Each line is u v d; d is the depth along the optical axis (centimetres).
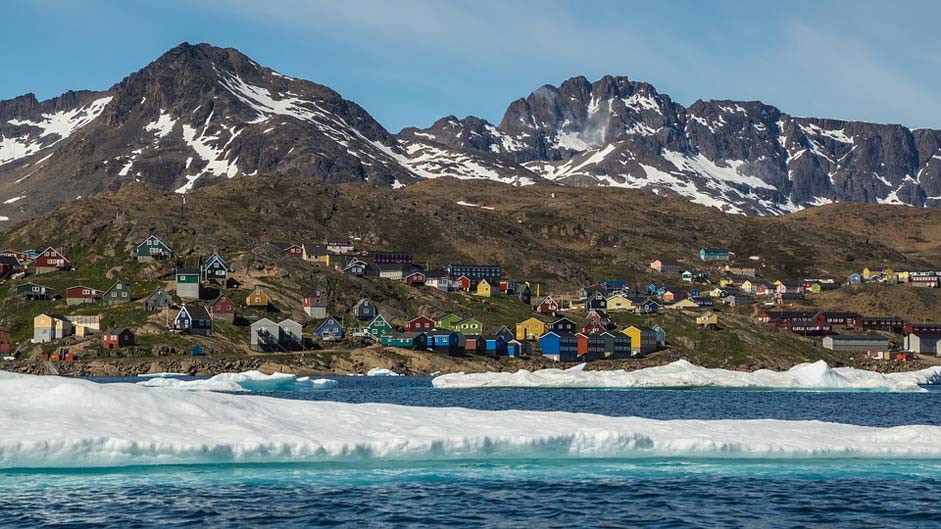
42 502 4394
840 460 5694
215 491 4644
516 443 5556
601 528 4184
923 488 4966
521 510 4438
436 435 5550
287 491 4678
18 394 5456
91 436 4922
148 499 4481
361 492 4697
